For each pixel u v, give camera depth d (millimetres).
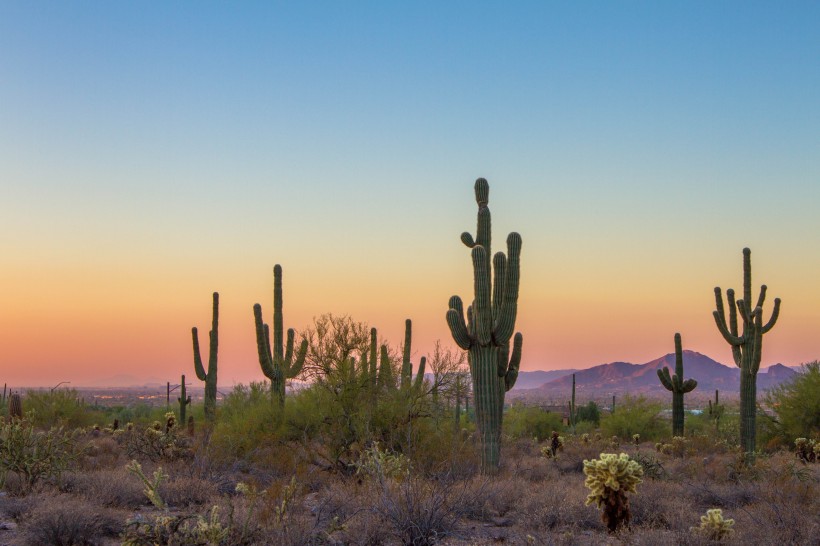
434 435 17391
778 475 15305
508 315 17797
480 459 17469
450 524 9836
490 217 18906
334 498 11211
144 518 10180
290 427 18297
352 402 17797
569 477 17641
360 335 18797
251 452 17266
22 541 9320
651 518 11227
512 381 19312
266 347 21766
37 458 12672
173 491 12539
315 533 8812
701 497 13812
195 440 18828
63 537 9266
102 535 9875
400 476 12531
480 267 18078
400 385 18469
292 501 9906
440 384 18578
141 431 19594
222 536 8117
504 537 10203
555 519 11055
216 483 13742
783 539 9367
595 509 11305
